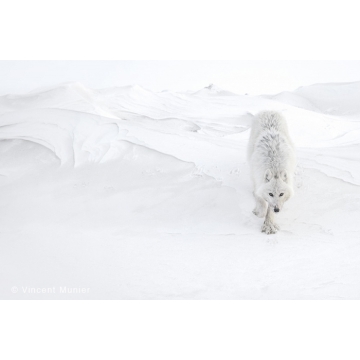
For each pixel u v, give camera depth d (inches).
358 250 256.7
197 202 337.1
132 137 459.2
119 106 703.1
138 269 254.1
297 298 215.3
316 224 290.5
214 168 377.1
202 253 268.1
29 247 294.4
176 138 461.7
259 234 285.0
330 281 227.9
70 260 272.1
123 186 378.6
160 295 224.4
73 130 502.6
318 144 586.6
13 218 348.5
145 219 325.7
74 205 359.6
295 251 260.8
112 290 232.8
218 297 219.5
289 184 274.2
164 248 279.0
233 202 327.0
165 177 380.2
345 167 360.5
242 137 607.8
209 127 663.8
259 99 810.2
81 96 693.3
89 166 423.5
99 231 313.6
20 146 488.4
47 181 409.4
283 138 295.7
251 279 235.1
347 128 690.8
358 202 306.5
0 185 417.1
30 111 582.6
